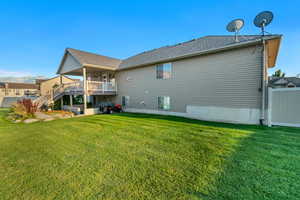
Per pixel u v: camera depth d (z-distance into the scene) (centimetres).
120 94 1382
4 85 3288
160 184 242
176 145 427
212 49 789
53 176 273
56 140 493
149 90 1156
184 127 653
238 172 273
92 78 1625
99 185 243
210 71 838
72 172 286
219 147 401
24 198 216
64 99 1581
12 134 576
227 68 779
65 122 811
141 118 911
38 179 264
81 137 523
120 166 307
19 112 1027
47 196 219
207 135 520
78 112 1181
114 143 454
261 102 687
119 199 209
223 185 235
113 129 632
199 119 876
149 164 313
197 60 889
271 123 664
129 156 356
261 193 215
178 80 982
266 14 645
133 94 1271
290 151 364
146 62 1105
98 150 399
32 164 322
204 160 326
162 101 1082
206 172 276
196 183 242
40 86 2905
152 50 1484
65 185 245
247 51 716
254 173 268
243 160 320
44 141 483
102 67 1220
